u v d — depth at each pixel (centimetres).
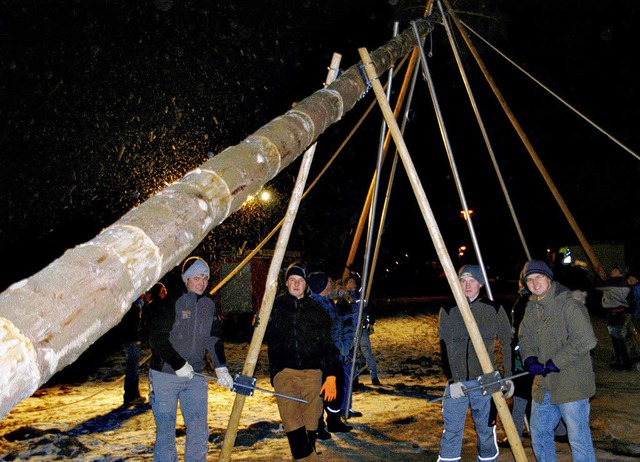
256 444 596
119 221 171
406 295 3334
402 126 572
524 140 577
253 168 236
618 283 996
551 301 419
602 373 949
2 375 118
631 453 516
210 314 452
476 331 381
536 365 407
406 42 506
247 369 402
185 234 184
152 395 434
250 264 1683
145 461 531
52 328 131
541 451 426
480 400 452
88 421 722
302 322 480
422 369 1130
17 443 607
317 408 477
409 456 545
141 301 877
